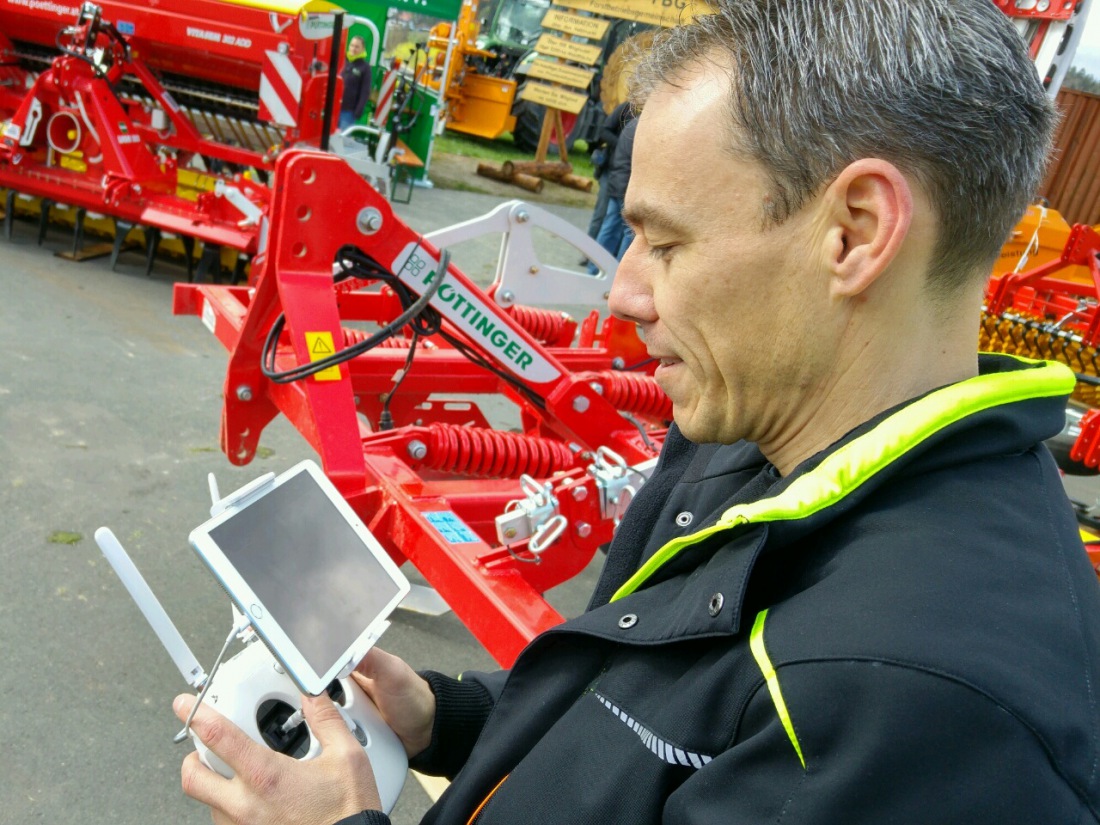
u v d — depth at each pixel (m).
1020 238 6.51
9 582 2.56
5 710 2.14
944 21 0.61
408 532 1.93
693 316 0.73
